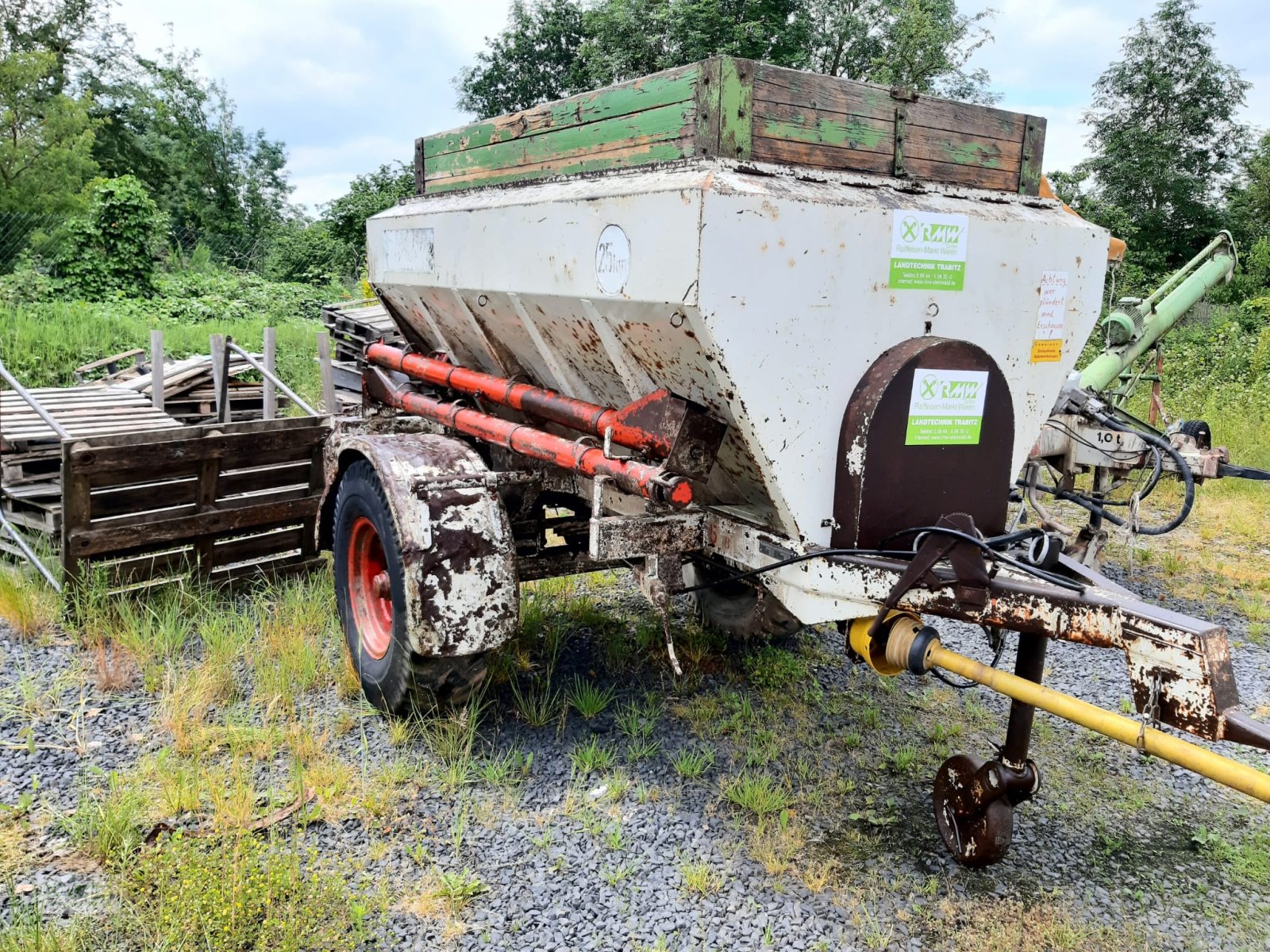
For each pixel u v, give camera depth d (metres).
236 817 3.09
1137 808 3.61
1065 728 4.25
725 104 2.87
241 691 4.06
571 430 4.46
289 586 5.27
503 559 3.61
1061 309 3.73
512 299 3.93
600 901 2.86
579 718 4.03
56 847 2.98
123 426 6.71
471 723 3.77
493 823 3.23
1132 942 2.82
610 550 3.36
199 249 24.95
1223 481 8.80
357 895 2.80
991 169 3.63
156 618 4.66
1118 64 29.78
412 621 3.45
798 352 3.02
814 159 3.11
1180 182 27.89
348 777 3.40
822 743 3.96
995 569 2.78
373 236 5.38
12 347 10.39
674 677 4.48
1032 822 3.48
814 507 3.21
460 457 3.78
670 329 3.00
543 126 3.90
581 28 28.69
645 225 2.96
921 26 21.17
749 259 2.83
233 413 8.64
